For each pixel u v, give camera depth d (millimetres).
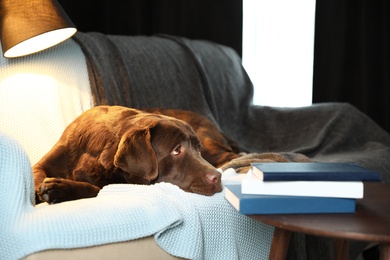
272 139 4012
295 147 3871
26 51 2594
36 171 2330
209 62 4074
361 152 3678
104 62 3174
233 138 3992
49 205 1981
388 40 4867
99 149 2373
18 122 2625
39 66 2781
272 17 4953
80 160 2416
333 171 1738
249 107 4211
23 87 2680
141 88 3443
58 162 2436
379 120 4930
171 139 2309
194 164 2291
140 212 1939
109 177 2348
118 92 3152
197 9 4766
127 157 2211
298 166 1839
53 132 2719
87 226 1815
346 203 1723
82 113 2729
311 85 4988
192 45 4055
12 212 1850
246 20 4941
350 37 4906
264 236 2336
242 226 2254
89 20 4504
